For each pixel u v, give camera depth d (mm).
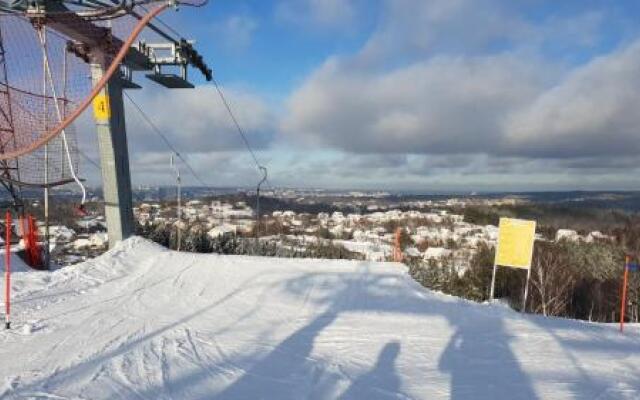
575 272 29047
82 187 9656
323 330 8328
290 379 5910
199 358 6391
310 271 13234
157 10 5879
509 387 6000
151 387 5277
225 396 5227
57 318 7766
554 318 10938
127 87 14984
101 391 5035
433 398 5562
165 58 14500
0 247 12867
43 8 8492
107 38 11773
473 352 7469
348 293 11344
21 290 9398
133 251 13516
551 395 5781
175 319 8227
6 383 5059
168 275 11812
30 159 11273
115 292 9875
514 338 8391
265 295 10680
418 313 9922
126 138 14648
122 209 14336
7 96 10172
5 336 6738
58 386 5078
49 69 9281
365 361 6805
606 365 7109
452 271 22016
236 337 7531
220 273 12391
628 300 25156
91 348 6367
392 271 13844
